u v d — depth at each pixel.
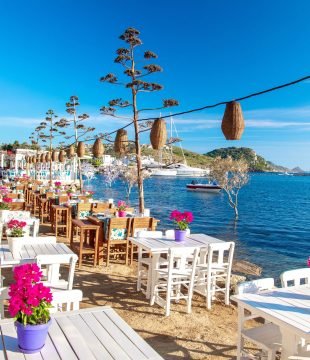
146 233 5.74
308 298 3.17
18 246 4.51
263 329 3.31
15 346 2.16
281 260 10.64
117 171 45.59
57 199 10.91
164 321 4.52
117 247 7.43
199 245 5.20
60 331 2.39
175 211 5.66
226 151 185.50
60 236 9.58
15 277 2.14
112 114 9.36
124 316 4.64
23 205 10.05
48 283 4.17
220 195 41.47
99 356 2.10
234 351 3.82
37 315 2.09
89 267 6.77
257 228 17.45
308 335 2.44
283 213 24.44
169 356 3.66
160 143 4.36
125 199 30.66
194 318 4.67
